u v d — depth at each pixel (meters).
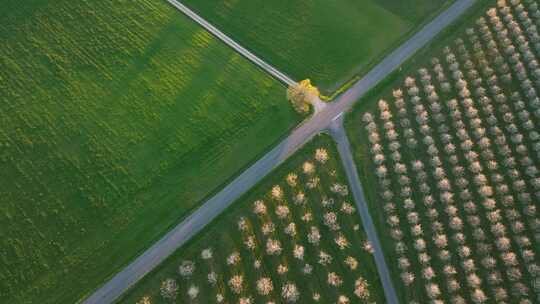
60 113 64.56
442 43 69.75
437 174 60.56
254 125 64.25
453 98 65.75
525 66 68.19
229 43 69.75
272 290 55.75
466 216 59.41
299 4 72.44
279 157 62.56
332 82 67.50
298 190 60.34
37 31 69.44
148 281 56.25
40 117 64.25
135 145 63.00
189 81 67.00
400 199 60.31
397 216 59.50
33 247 57.47
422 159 62.31
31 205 59.56
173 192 60.62
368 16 72.00
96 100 65.50
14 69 66.81
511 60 67.75
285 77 67.69
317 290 55.94
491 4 72.31
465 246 57.84
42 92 65.62
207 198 60.31
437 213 59.09
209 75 67.50
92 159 62.12
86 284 56.16
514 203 60.19
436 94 65.38
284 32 70.50
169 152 62.62
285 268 56.09
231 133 63.75
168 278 56.31
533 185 60.91
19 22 69.88
